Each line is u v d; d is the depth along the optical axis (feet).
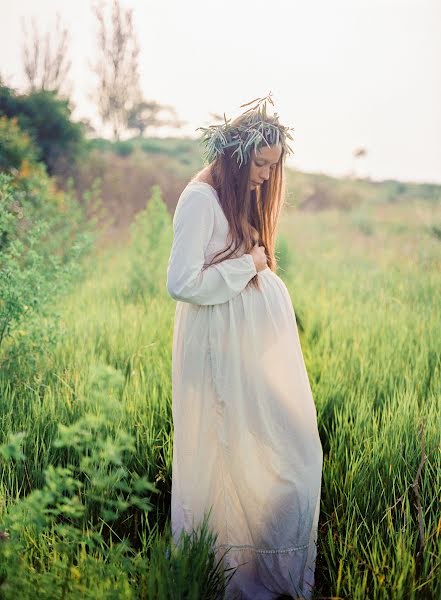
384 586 8.11
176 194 69.41
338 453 11.12
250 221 9.12
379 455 10.63
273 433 8.83
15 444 7.02
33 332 13.57
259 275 9.06
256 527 8.91
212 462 8.84
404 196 91.45
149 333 17.17
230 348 8.64
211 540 8.75
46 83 81.10
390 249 38.04
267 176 8.80
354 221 55.62
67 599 7.07
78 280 26.43
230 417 8.64
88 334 17.16
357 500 10.02
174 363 9.18
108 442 7.27
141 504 7.43
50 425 11.56
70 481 7.22
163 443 11.42
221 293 8.48
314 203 84.33
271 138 8.45
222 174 8.63
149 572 7.88
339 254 36.96
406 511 9.20
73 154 54.03
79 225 32.22
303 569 9.02
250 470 8.75
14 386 13.03
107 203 61.11
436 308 21.38
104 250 36.19
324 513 10.21
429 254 31.81
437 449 10.83
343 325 18.65
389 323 18.74
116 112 99.71
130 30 97.14
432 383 14.29
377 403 13.58
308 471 9.00
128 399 12.58
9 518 7.61
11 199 15.76
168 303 21.77
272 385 8.83
